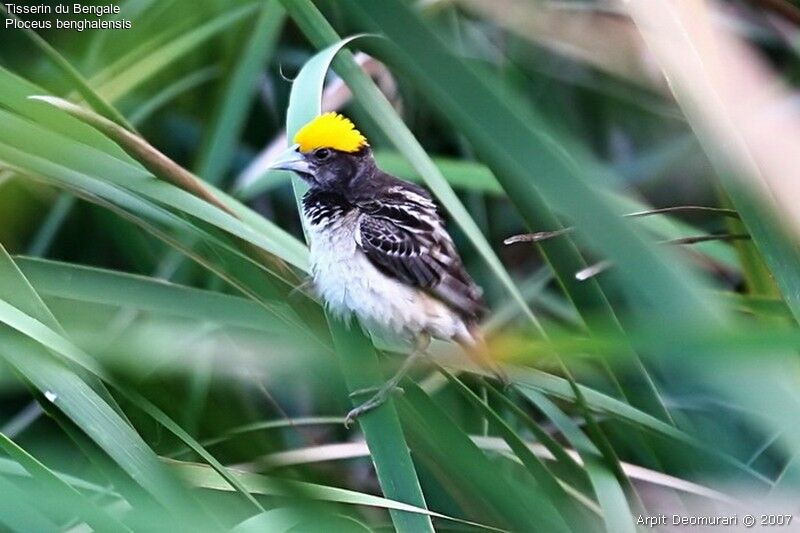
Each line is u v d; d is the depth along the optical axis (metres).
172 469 4.75
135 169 4.80
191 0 4.99
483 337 4.86
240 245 4.83
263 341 4.84
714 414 4.86
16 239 4.98
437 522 4.84
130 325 4.87
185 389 4.86
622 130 5.04
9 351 4.75
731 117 4.72
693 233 4.93
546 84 5.01
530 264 5.04
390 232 4.86
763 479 4.80
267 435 4.90
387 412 4.78
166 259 4.95
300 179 4.89
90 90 4.82
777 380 4.71
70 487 4.73
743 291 4.93
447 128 5.01
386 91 4.99
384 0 4.70
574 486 4.83
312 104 4.81
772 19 4.91
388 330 4.86
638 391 4.83
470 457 4.80
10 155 4.79
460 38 4.96
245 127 5.05
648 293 4.69
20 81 4.80
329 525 4.75
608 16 4.91
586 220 4.69
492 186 4.97
